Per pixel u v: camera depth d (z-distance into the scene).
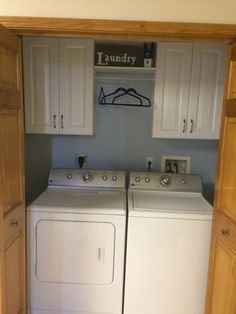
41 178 2.71
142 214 1.95
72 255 2.00
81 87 2.30
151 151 2.69
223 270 1.69
